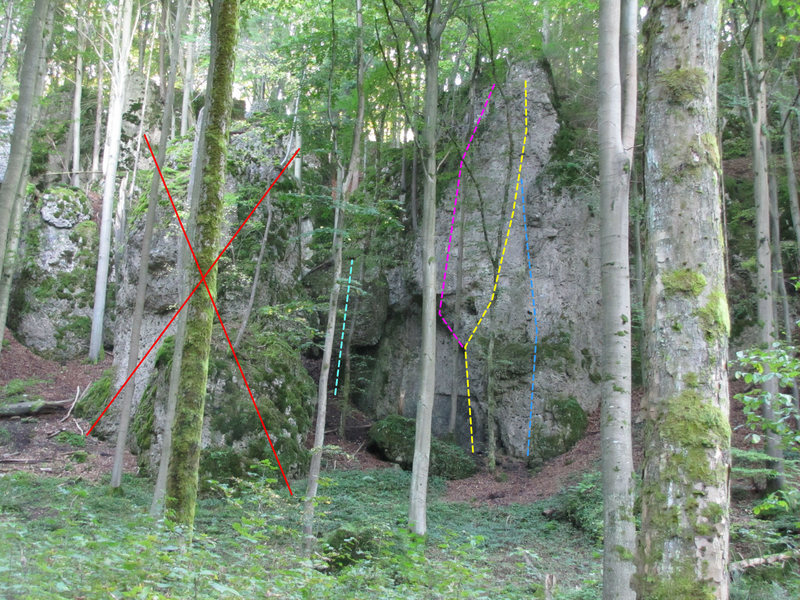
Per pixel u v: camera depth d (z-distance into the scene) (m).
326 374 11.98
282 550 8.97
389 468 19.27
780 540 9.45
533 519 15.34
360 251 23.09
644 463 4.71
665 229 4.87
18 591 4.28
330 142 15.29
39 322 22.97
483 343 21.36
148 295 18.95
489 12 19.33
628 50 6.89
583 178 20.72
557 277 21.44
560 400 20.19
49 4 9.46
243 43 23.92
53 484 14.05
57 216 24.06
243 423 16.89
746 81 14.53
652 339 4.81
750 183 21.91
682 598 4.21
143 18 31.59
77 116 27.03
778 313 18.95
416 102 21.19
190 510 8.43
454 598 6.40
